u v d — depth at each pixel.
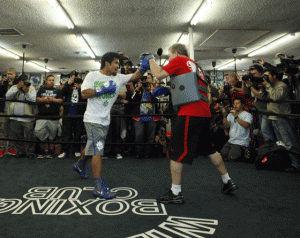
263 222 1.33
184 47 1.83
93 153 1.84
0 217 1.41
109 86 1.86
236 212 1.48
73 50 8.59
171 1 4.98
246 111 3.36
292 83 3.02
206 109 1.69
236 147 3.27
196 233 1.20
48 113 3.73
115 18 5.84
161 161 3.32
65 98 3.93
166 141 3.94
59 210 1.52
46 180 2.27
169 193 1.66
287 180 2.27
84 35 7.02
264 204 1.62
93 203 1.65
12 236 1.17
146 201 1.69
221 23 6.23
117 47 8.27
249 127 3.29
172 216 1.42
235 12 5.60
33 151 3.72
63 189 1.98
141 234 1.19
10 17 5.74
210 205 1.61
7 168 2.82
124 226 1.28
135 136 3.64
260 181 2.24
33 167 2.88
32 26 6.31
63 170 2.71
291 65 2.89
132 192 1.90
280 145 2.75
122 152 4.11
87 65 10.99
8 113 3.73
